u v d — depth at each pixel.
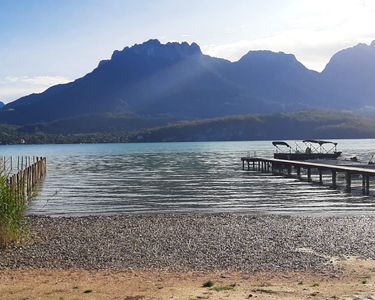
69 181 55.03
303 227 24.25
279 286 13.33
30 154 136.88
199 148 164.88
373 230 23.31
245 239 21.16
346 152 113.75
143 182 53.09
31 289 13.13
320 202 36.75
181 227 24.36
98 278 14.72
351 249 19.11
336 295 12.02
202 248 19.38
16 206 20.30
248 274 15.34
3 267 16.27
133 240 20.98
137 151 149.62
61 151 161.38
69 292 12.78
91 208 34.16
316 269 15.99
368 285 13.35
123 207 34.59
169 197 40.16
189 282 14.12
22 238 20.33
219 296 12.00
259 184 50.56
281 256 17.97
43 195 41.97
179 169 72.94
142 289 13.12
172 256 18.06
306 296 11.96
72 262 17.12
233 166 78.81
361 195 41.34
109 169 74.75
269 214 30.36
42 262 17.08
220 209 33.22
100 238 21.44
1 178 20.70
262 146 177.50
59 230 23.41
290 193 42.72
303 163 57.28
